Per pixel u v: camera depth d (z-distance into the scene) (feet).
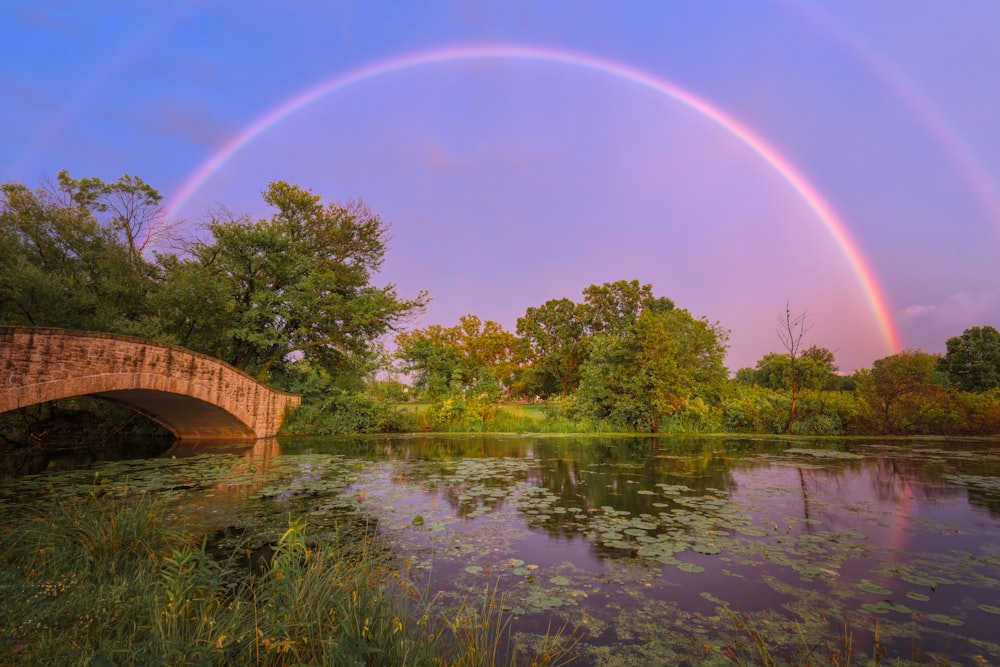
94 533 18.29
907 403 82.43
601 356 85.35
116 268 64.90
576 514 26.78
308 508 27.76
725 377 107.14
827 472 41.04
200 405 59.31
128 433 73.72
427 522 24.99
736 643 13.33
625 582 17.51
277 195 88.69
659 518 26.02
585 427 81.05
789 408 82.89
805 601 16.02
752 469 42.45
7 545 17.87
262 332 76.48
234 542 21.45
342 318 85.97
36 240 59.62
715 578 17.94
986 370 134.31
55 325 54.39
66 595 13.44
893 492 32.89
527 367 186.50
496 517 26.08
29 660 9.66
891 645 13.23
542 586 17.10
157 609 11.23
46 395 38.91
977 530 24.02
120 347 45.75
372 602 12.94
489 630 13.87
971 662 12.39
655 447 59.88
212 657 10.00
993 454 53.21
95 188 78.64
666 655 12.73
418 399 108.58
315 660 10.26
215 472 40.24
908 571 18.65
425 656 11.14
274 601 12.82
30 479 36.63
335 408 80.64
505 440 68.33
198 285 68.39
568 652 12.80
